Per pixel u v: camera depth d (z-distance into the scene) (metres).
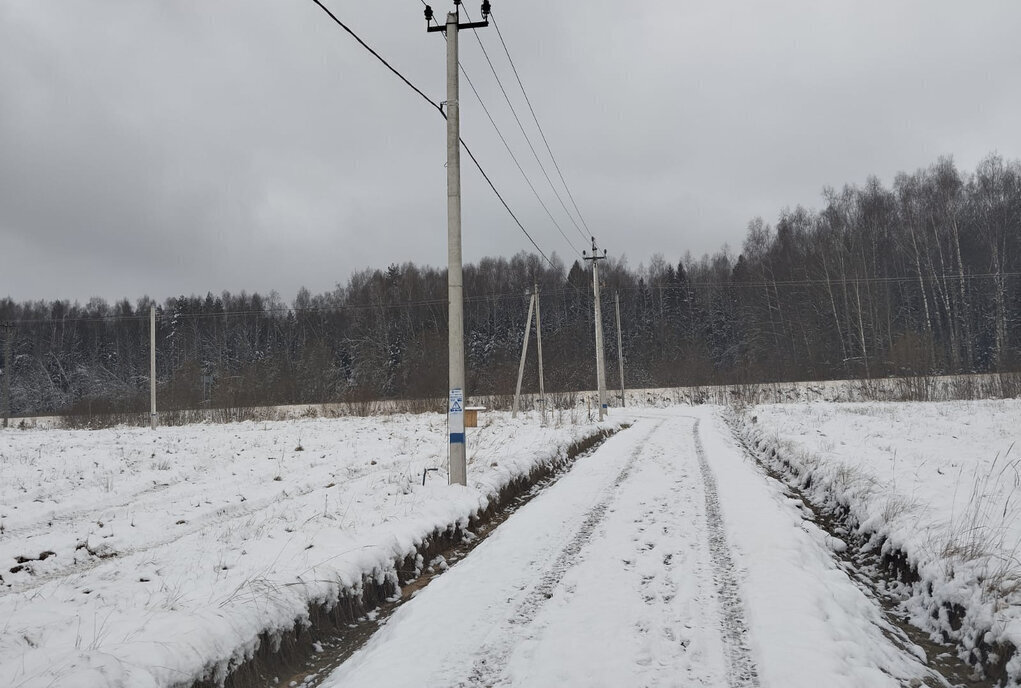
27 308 103.81
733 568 7.30
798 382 55.62
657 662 5.03
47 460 18.42
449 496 11.20
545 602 6.51
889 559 7.91
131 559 8.52
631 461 17.02
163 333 92.44
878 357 53.56
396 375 72.12
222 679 4.95
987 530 7.31
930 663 5.38
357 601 6.95
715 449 18.91
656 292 90.94
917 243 57.62
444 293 88.25
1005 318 54.22
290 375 68.88
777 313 69.56
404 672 5.00
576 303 89.19
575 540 8.98
